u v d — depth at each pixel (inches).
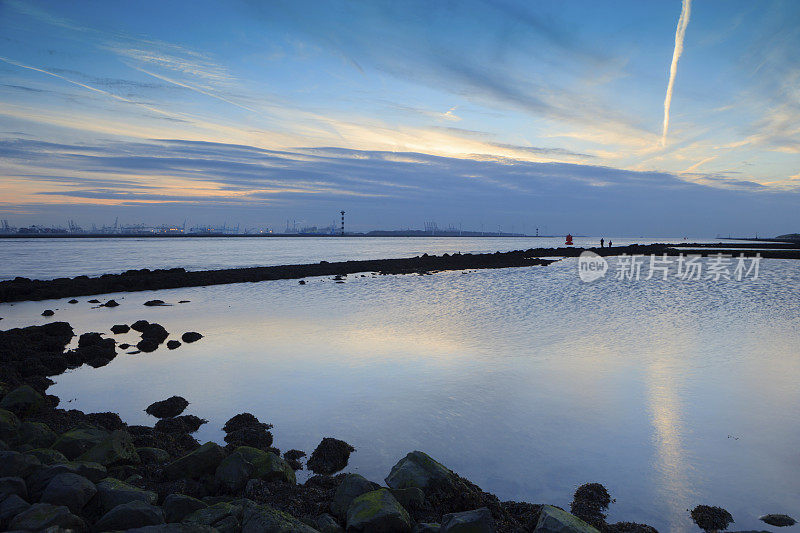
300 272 2038.6
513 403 498.6
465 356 687.7
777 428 436.8
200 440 414.0
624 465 368.8
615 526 283.3
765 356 688.4
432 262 2667.3
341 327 911.7
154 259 3491.6
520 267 2549.2
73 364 644.1
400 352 711.7
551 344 764.0
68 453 332.5
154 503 272.2
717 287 1627.7
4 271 2417.6
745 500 320.8
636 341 786.2
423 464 315.9
